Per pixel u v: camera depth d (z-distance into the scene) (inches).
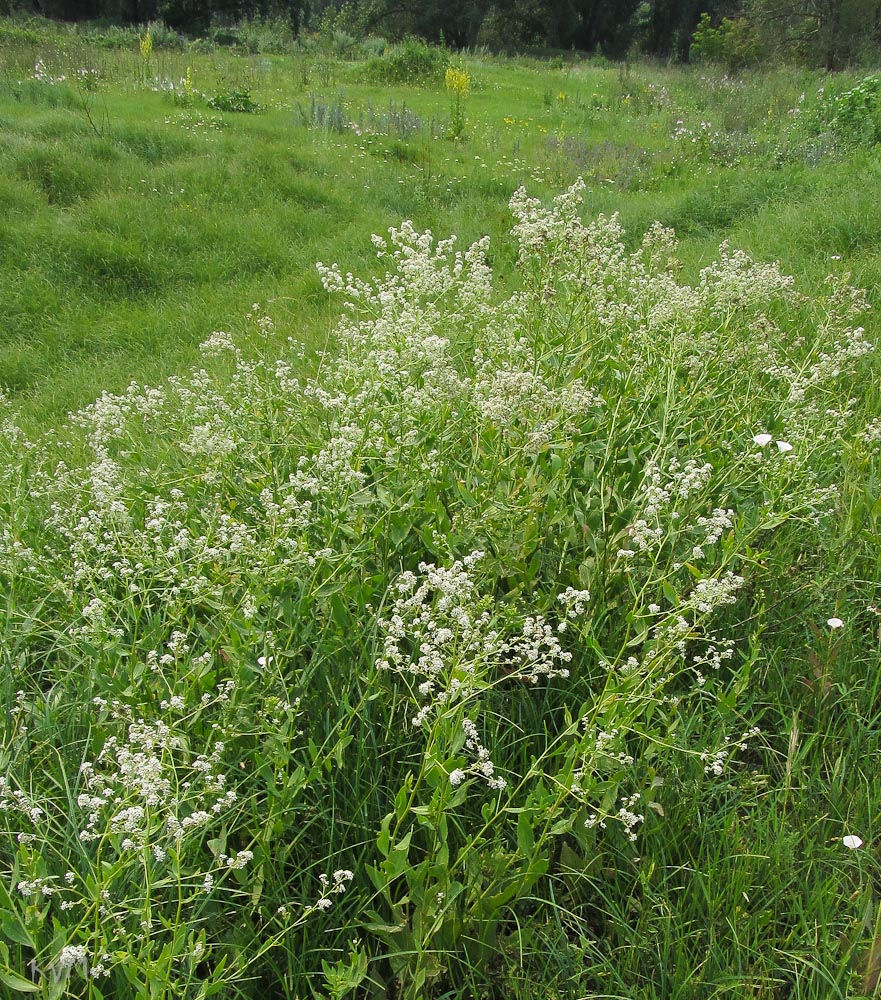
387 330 144.6
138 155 414.9
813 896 93.8
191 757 97.9
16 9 1403.8
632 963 89.7
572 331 161.3
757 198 376.8
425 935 84.7
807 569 137.8
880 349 206.8
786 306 217.5
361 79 877.8
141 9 1449.3
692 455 138.3
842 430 157.5
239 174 397.7
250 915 88.3
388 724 100.2
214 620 113.9
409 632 100.0
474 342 168.1
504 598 114.8
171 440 167.0
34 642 125.7
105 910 76.8
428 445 131.3
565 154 516.1
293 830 96.7
